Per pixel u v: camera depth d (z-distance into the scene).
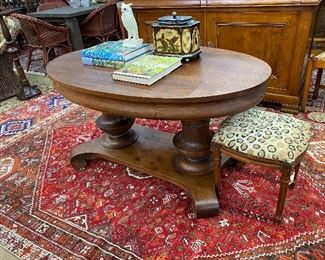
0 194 1.64
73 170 1.81
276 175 1.62
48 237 1.35
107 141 1.81
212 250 1.23
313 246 1.21
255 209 1.41
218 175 1.40
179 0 2.27
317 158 1.73
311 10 1.89
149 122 2.30
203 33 2.31
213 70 1.34
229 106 1.14
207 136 1.47
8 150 2.06
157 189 1.60
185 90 1.15
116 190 1.62
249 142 1.20
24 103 2.85
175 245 1.27
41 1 4.79
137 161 1.67
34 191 1.65
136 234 1.34
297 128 1.26
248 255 1.20
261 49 2.17
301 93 2.32
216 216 1.39
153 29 1.47
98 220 1.43
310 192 1.49
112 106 1.24
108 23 3.87
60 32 3.55
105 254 1.25
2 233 1.39
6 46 2.73
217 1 2.13
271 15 2.01
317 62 2.07
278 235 1.27
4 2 5.05
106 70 1.47
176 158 1.64
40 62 4.14
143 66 1.34
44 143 2.13
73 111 2.60
